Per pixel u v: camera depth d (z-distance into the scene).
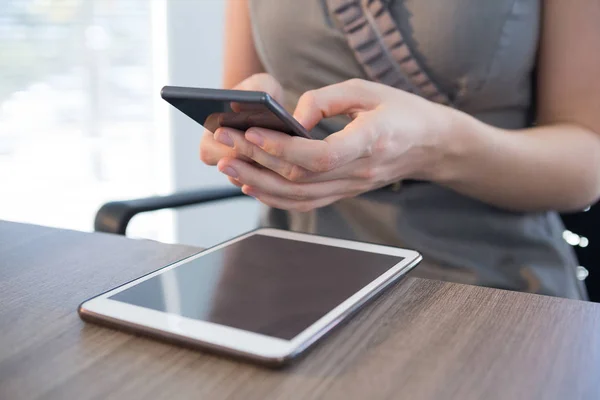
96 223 0.66
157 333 0.35
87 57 1.24
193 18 1.24
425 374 0.32
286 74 0.77
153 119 1.30
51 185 1.30
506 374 0.32
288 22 0.73
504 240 0.72
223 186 0.77
